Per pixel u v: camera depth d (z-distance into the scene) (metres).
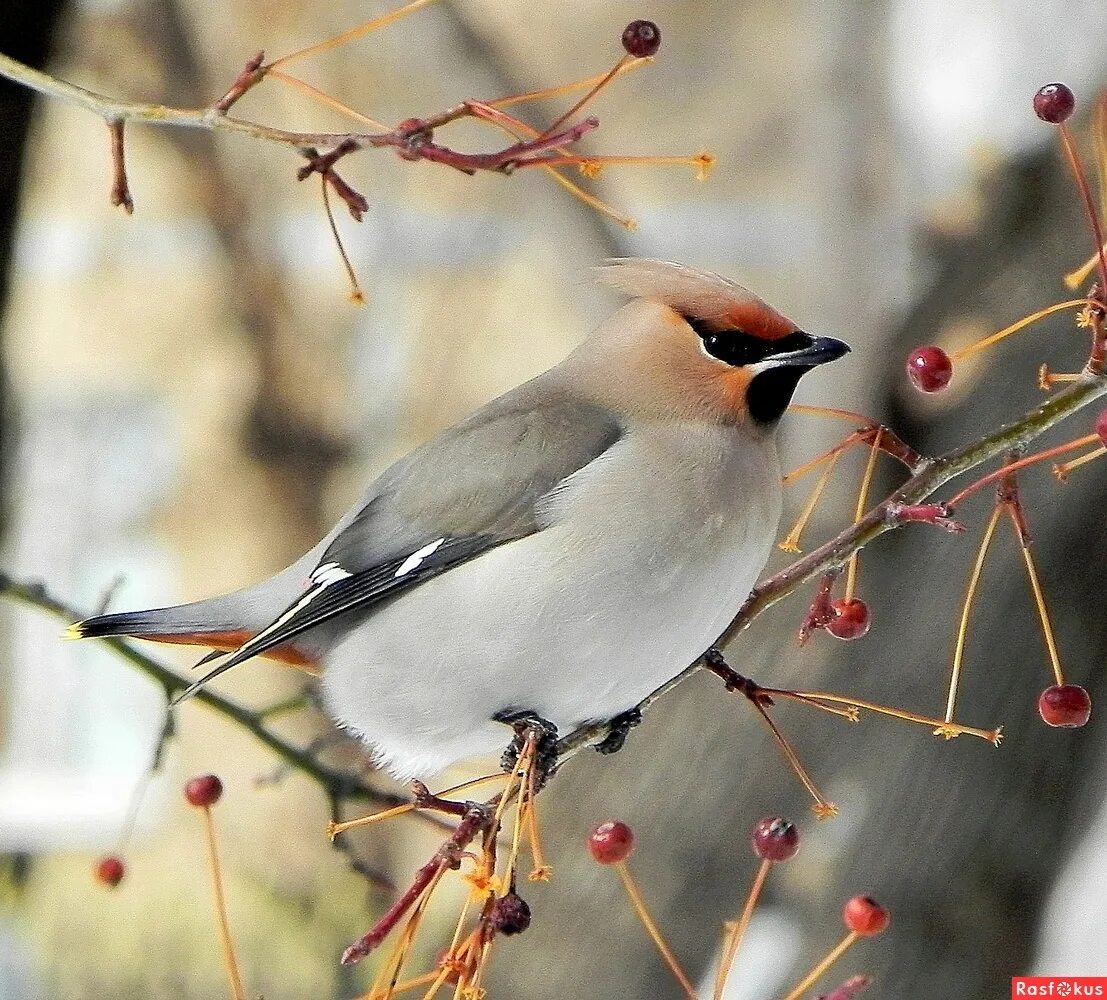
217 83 21.03
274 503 22.66
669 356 7.47
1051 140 11.52
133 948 14.53
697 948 10.70
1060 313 10.73
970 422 10.80
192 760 21.53
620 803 11.04
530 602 7.21
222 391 24.30
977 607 10.39
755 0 25.89
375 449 22.83
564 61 25.61
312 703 8.50
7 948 14.72
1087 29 12.43
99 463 25.20
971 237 11.73
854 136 13.05
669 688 7.32
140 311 24.89
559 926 11.02
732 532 7.20
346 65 21.17
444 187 22.45
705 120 26.03
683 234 25.38
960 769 10.30
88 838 18.03
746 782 10.77
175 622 8.10
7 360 11.60
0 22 10.45
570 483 7.29
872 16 13.19
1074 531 10.29
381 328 22.84
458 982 5.50
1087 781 10.54
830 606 6.46
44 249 24.97
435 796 6.04
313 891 15.58
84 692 24.91
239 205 21.77
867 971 10.20
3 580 8.37
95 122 24.08
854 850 10.38
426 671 7.47
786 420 12.44
